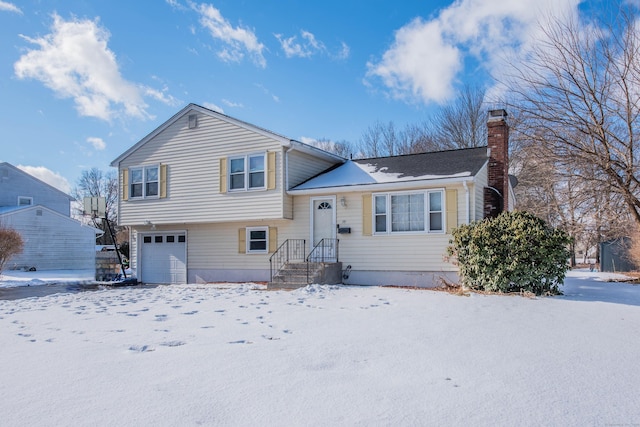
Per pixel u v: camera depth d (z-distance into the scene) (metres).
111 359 5.98
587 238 23.14
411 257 15.92
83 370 5.46
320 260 17.34
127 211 20.81
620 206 18.70
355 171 18.58
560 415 4.12
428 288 14.91
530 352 6.30
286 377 5.15
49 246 32.06
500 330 7.73
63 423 3.94
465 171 15.75
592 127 17.84
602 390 4.79
